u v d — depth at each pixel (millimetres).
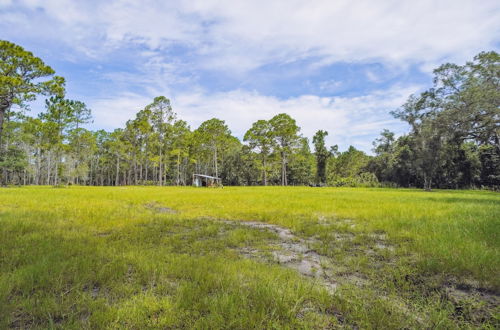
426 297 2939
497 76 17094
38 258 3869
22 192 18375
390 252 4535
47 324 2246
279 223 7566
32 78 22906
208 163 65688
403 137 49656
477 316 2549
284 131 50500
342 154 67938
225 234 6121
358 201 13672
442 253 4184
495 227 5871
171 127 46719
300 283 3066
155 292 2893
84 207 10219
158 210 10359
